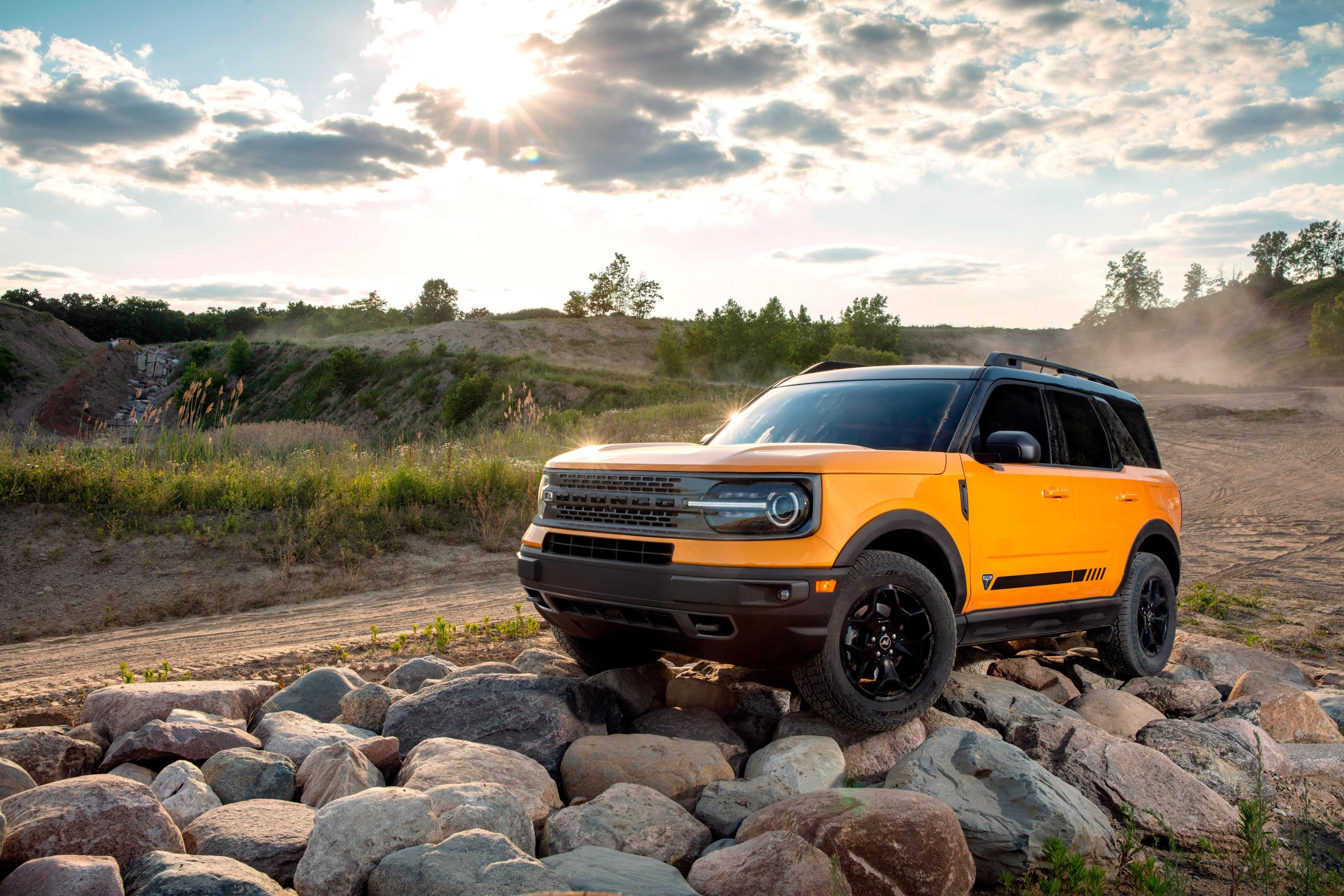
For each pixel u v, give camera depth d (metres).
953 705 4.43
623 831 2.96
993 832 3.05
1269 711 4.79
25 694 4.93
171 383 82.81
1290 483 18.86
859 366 5.44
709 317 75.06
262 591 8.41
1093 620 5.14
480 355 64.94
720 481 3.62
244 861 2.65
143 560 8.94
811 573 3.46
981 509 4.25
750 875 2.60
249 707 4.29
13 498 10.02
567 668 4.89
